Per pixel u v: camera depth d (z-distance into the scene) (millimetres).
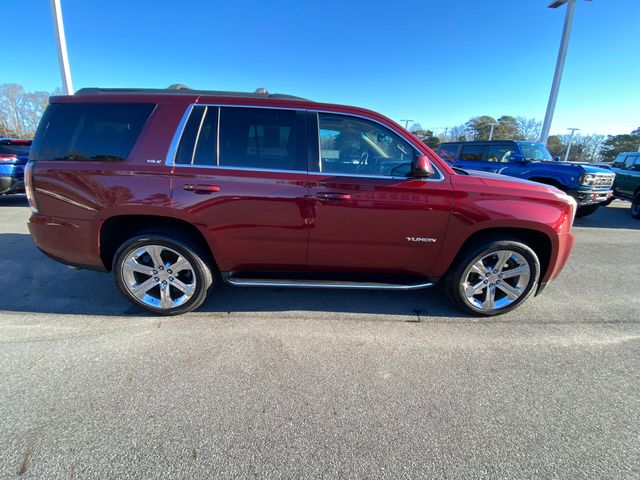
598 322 3178
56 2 9797
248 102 2801
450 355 2600
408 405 2074
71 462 1639
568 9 14727
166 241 2816
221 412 1970
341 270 3049
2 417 1885
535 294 3203
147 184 2689
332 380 2275
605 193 7984
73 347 2549
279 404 2047
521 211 2822
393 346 2699
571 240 3014
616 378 2383
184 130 2732
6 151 8164
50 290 3500
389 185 2748
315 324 3004
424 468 1667
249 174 2723
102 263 2904
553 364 2525
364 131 2867
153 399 2053
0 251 4664
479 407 2078
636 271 4652
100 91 2918
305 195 2732
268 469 1636
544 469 1678
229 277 3012
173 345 2617
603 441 1853
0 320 2908
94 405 1992
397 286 2990
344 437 1828
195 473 1604
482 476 1636
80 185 2717
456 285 3074
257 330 2875
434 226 2830
